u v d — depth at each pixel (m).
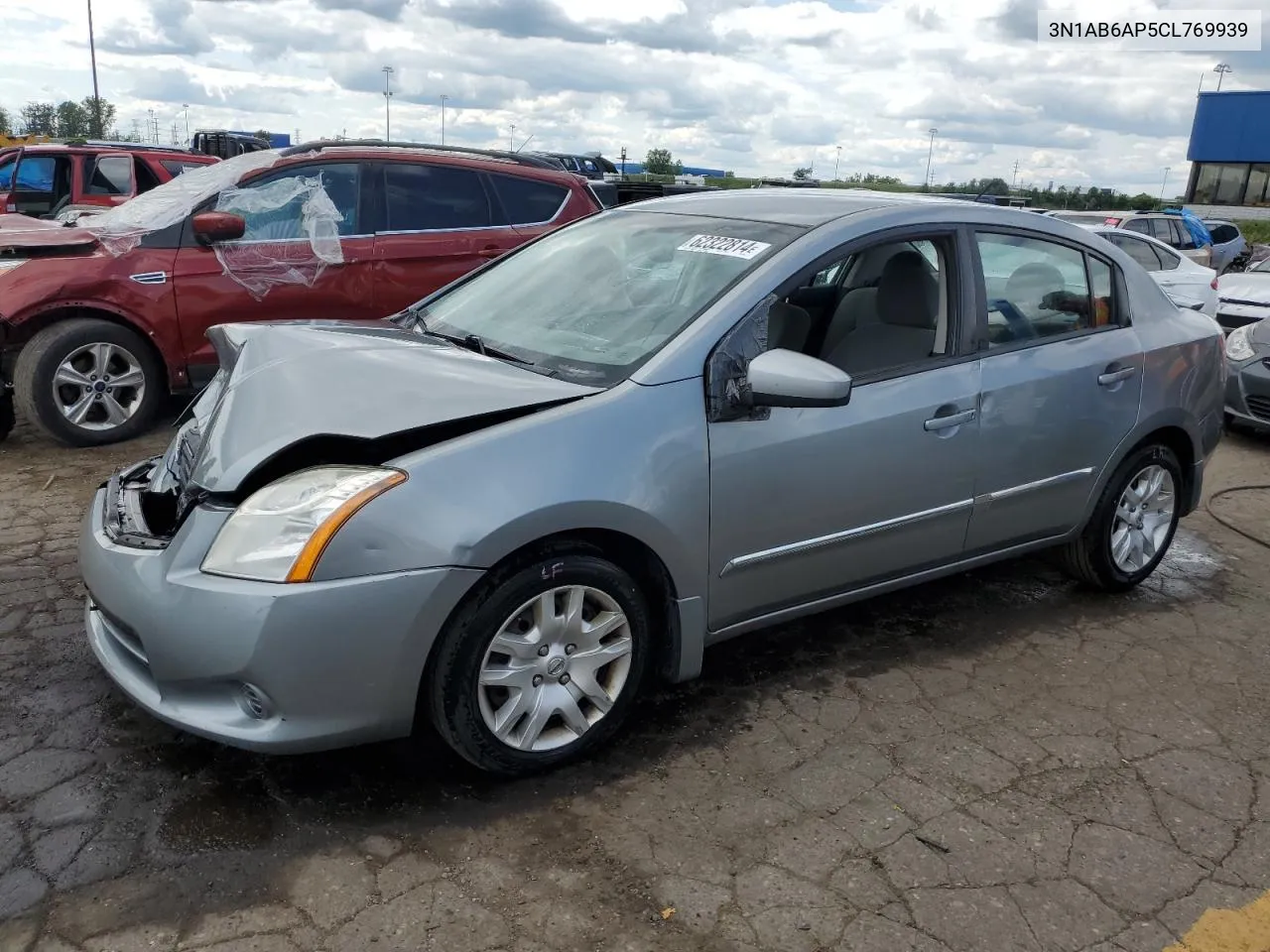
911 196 3.79
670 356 2.94
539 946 2.24
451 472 2.57
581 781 2.86
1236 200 32.31
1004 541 3.84
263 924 2.28
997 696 3.45
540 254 3.97
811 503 3.17
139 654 2.69
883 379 3.36
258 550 2.50
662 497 2.84
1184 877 2.57
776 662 3.62
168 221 6.13
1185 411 4.24
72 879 2.39
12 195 11.45
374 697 2.55
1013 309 3.74
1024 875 2.54
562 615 2.80
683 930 2.31
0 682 3.25
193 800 2.69
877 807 2.79
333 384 2.84
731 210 3.70
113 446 6.05
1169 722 3.33
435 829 2.62
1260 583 4.62
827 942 2.29
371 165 6.67
